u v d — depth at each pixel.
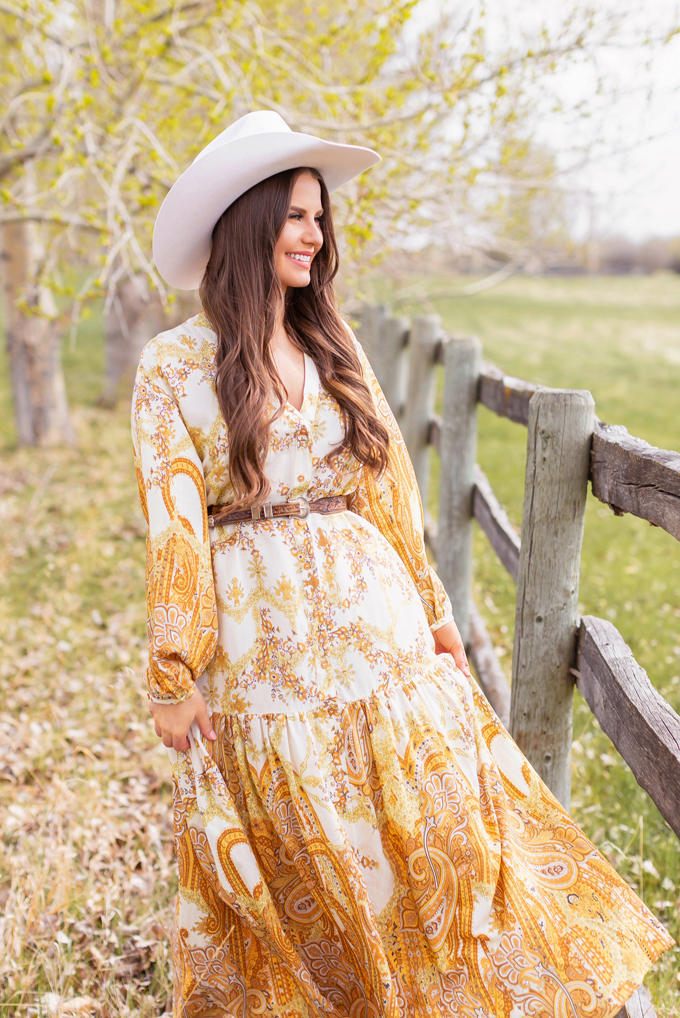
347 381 1.74
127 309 10.55
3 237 8.26
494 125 4.41
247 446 1.59
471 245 5.29
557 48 4.04
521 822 1.80
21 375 8.70
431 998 1.63
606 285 34.69
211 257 1.72
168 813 2.74
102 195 5.49
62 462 8.09
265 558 1.65
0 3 4.49
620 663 1.81
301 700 1.62
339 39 4.71
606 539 5.50
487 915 1.64
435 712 1.72
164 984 2.03
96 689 3.55
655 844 2.44
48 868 2.40
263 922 1.60
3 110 5.43
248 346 1.62
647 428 8.05
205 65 4.90
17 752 3.12
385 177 4.55
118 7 5.06
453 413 3.63
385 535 1.86
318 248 1.74
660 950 1.67
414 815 1.63
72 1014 1.95
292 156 1.63
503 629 3.93
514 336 19.23
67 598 4.48
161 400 1.64
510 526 2.85
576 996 1.60
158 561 1.57
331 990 1.72
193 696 1.59
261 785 1.62
